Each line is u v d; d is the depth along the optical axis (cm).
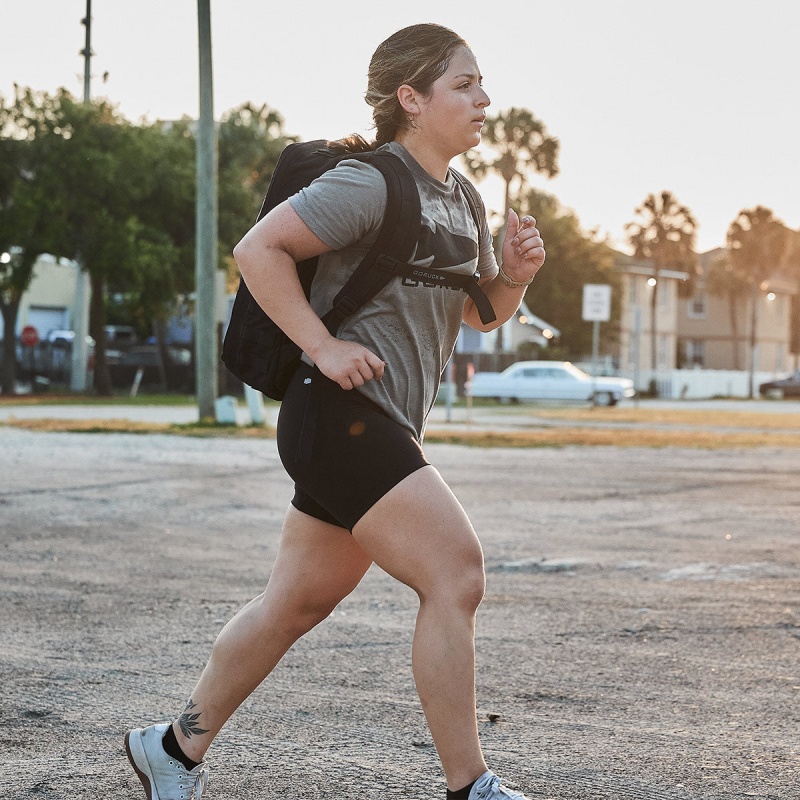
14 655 575
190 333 6612
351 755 427
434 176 341
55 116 4775
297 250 320
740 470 1633
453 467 1636
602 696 507
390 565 319
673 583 775
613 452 1955
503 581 781
